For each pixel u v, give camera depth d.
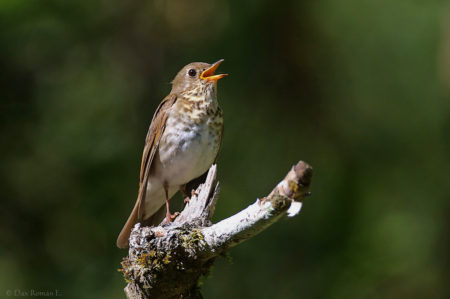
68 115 12.52
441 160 11.77
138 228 7.13
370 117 11.90
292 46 11.77
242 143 12.01
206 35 13.02
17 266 11.62
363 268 11.26
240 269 11.40
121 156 12.16
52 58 12.70
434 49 11.27
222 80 11.95
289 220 11.53
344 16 11.40
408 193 11.86
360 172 11.97
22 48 12.30
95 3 13.03
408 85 11.53
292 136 12.05
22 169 12.00
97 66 13.20
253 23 11.82
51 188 11.98
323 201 11.73
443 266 11.27
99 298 11.09
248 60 11.88
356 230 11.55
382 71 11.57
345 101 11.91
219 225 6.51
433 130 11.75
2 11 12.03
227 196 11.79
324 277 11.24
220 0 12.84
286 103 12.00
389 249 11.41
